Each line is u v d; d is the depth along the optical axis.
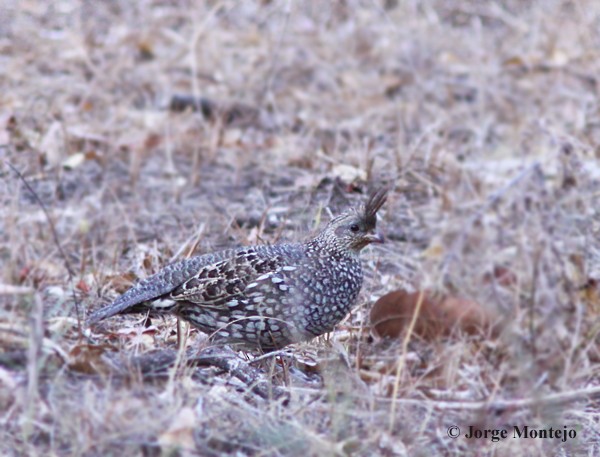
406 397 15.34
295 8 32.66
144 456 12.52
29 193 22.22
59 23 30.86
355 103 28.06
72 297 17.53
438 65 30.22
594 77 29.48
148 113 26.56
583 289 20.97
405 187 23.02
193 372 14.51
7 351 14.15
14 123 24.64
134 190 22.80
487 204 21.83
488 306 18.97
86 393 12.91
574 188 22.75
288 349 16.45
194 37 28.12
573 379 18.27
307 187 22.28
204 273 15.16
